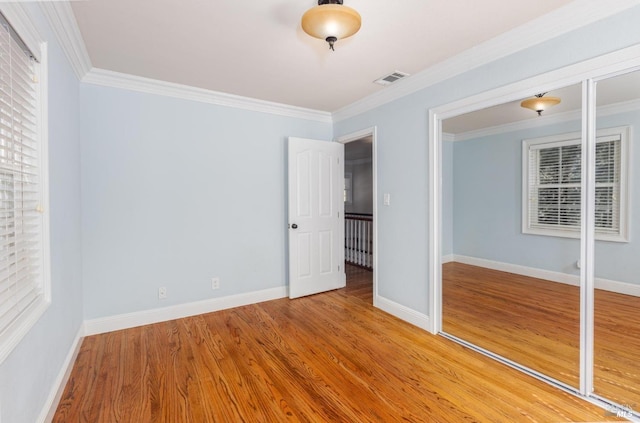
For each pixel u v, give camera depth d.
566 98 2.24
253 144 3.52
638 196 1.90
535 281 2.99
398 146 3.08
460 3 1.76
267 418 1.67
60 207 1.93
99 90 2.70
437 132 2.69
